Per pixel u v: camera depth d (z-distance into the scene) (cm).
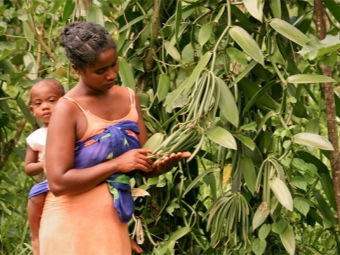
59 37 685
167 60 548
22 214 679
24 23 620
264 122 477
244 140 465
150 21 532
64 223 400
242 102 500
